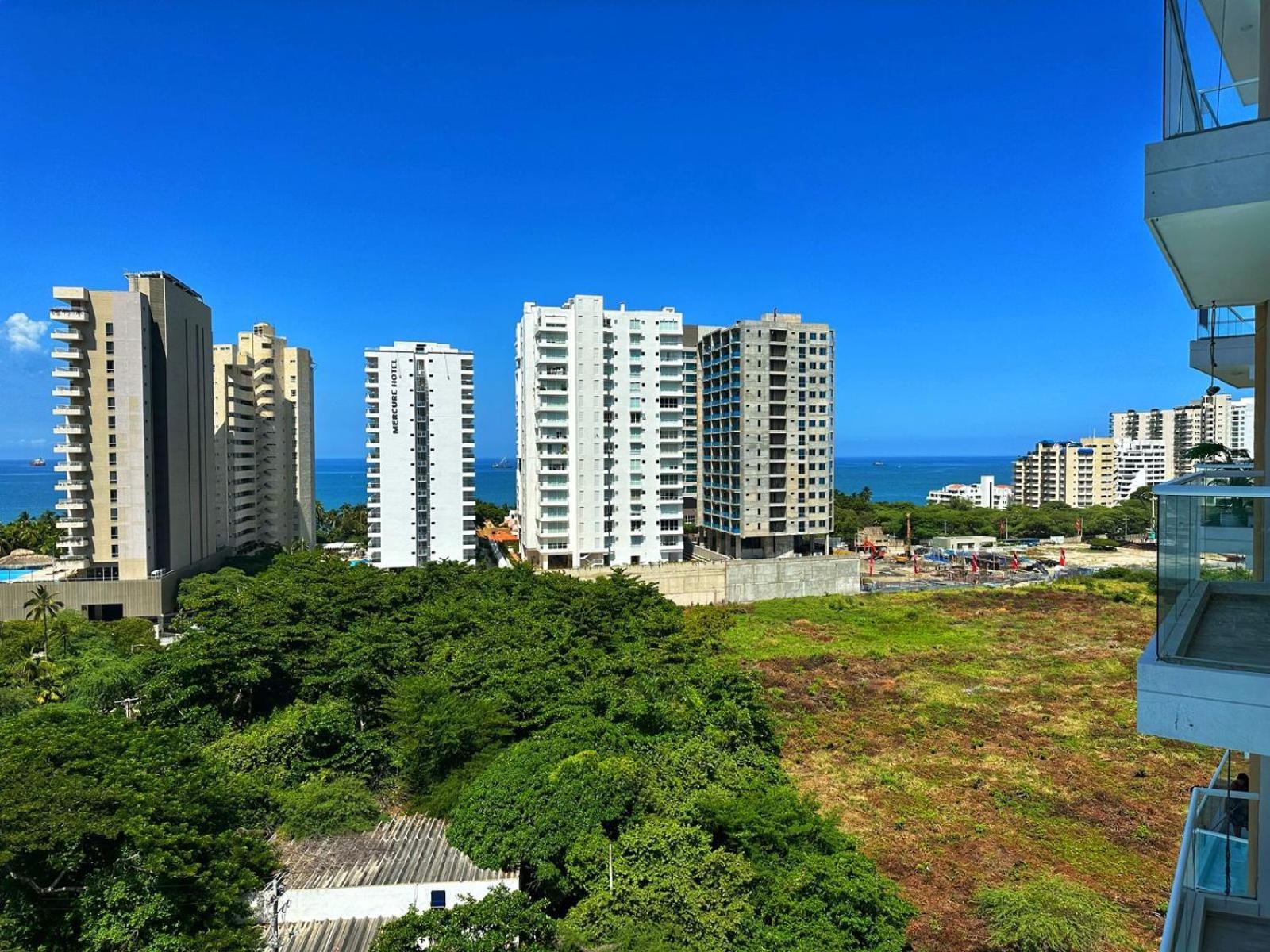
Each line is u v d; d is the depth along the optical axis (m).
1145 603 62.50
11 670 34.28
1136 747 32.94
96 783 17.05
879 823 26.69
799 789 28.98
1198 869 6.96
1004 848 25.12
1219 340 8.82
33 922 15.50
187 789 17.92
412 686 27.75
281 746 24.77
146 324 52.34
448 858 19.58
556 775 21.06
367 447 65.06
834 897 17.95
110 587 50.25
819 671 43.84
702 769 23.39
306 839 20.53
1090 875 23.58
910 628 54.62
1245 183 5.16
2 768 16.73
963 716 36.75
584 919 16.78
